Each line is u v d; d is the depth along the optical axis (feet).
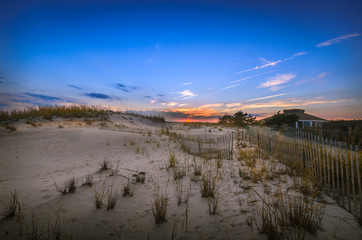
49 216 8.89
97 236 7.65
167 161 23.11
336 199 11.07
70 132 37.01
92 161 23.12
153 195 12.21
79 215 9.12
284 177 15.55
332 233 7.82
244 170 17.76
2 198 11.06
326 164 12.98
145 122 72.90
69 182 13.10
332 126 38.24
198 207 10.53
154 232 8.13
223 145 34.83
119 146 32.32
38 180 15.39
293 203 10.18
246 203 10.87
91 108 62.95
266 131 28.07
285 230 7.79
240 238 7.59
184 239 7.64
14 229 7.67
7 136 31.48
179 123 89.86
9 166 19.40
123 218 9.18
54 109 56.18
